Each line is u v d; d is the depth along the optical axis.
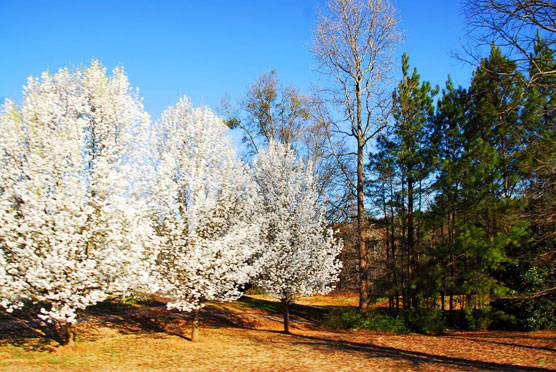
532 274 15.61
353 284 21.53
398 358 11.55
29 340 12.06
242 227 14.43
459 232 17.36
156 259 12.91
